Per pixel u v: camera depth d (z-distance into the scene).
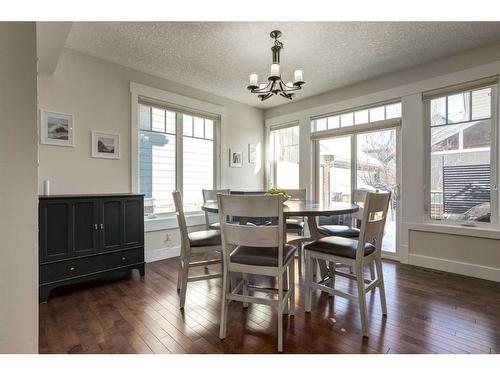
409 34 2.46
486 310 2.00
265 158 4.87
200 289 2.45
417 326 1.78
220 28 2.36
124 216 2.72
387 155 3.48
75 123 2.80
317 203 2.51
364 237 1.72
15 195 0.86
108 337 1.66
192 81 3.61
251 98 4.31
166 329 1.76
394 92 3.29
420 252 3.12
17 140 0.87
